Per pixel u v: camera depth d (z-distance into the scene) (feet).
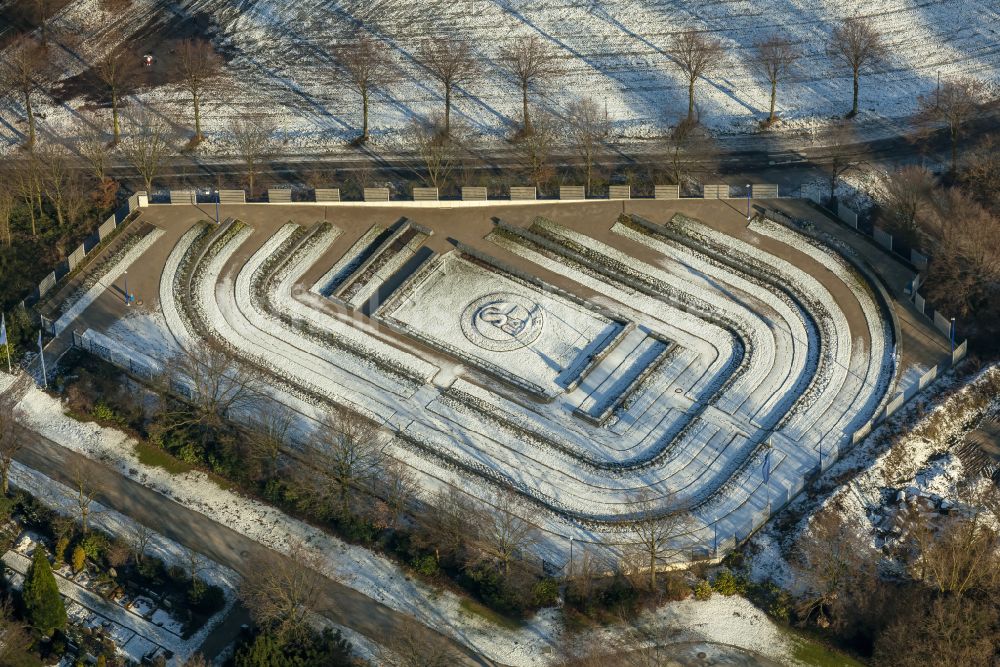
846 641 651.25
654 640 652.48
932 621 633.61
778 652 648.79
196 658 635.66
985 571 651.66
